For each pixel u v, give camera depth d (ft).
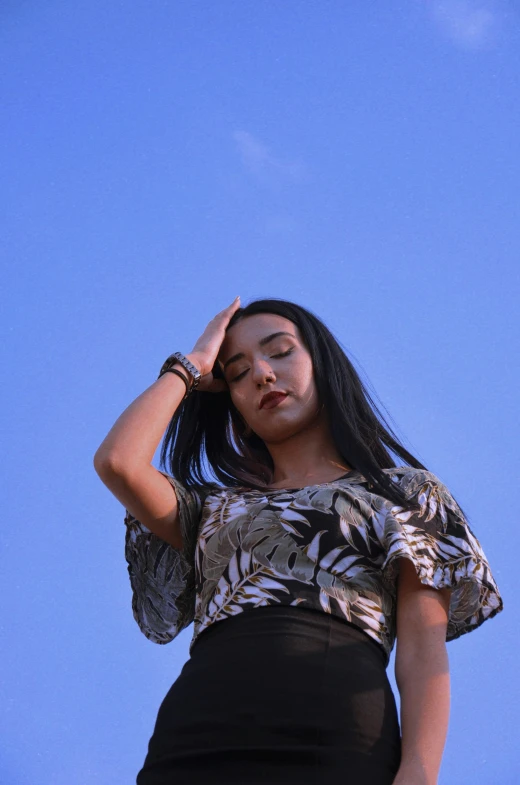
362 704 7.01
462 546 8.17
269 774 6.59
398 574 8.07
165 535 9.15
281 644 7.24
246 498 8.87
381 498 8.36
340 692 7.01
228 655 7.30
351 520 8.09
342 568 7.82
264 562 7.90
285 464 9.58
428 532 8.22
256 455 10.57
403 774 6.82
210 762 6.75
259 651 7.23
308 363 9.74
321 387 9.68
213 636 7.67
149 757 7.20
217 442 10.61
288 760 6.64
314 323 10.06
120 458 8.72
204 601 8.09
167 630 9.45
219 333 9.91
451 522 8.38
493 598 8.11
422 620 7.79
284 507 8.29
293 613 7.48
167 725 7.18
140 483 8.82
